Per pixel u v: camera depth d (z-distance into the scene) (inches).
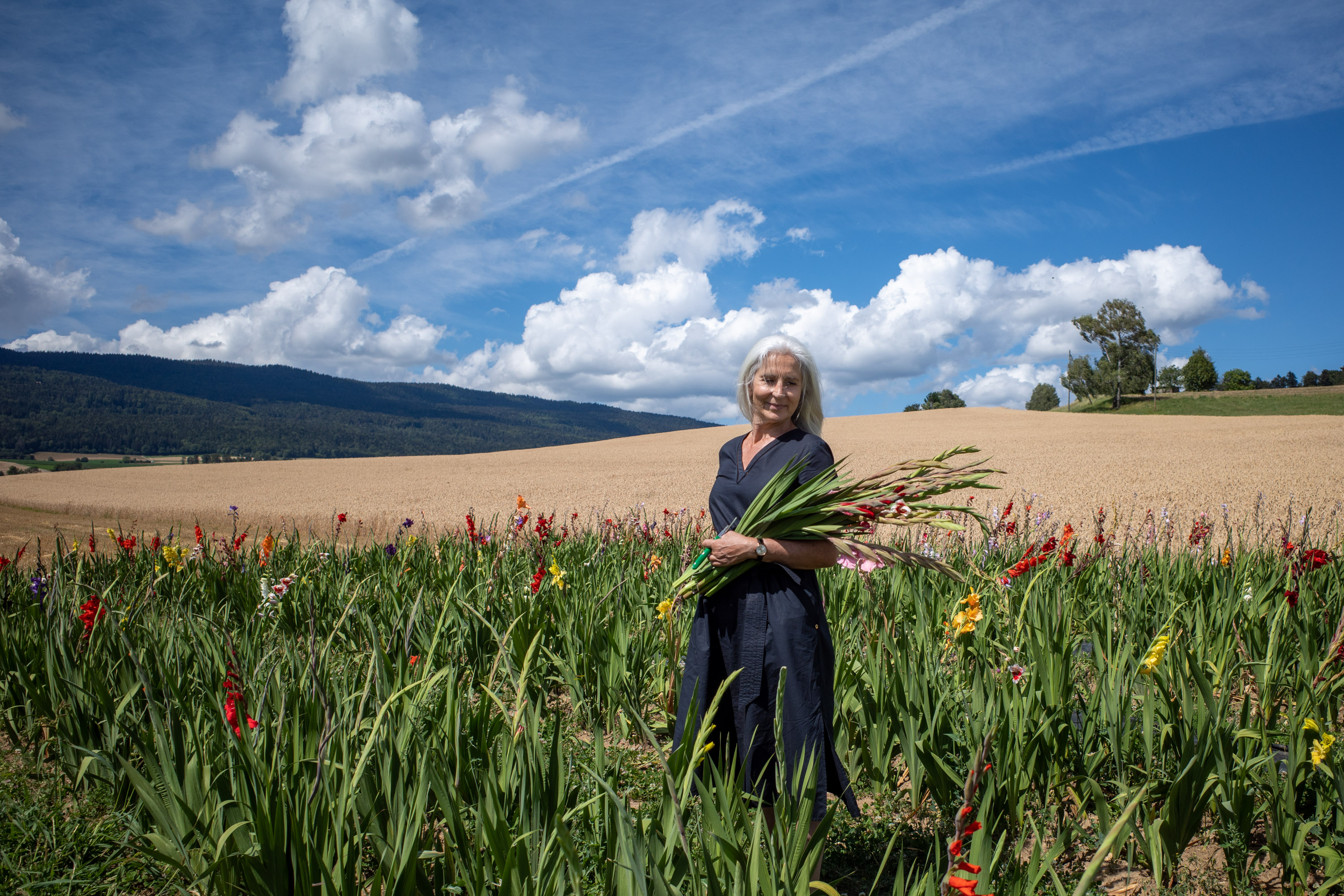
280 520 869.2
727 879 84.5
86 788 143.9
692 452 1897.1
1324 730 126.6
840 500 112.0
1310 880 112.9
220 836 97.1
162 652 167.2
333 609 232.1
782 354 120.6
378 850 97.6
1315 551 194.2
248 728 115.4
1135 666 151.9
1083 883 65.6
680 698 116.7
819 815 104.3
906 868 120.0
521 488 1218.0
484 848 100.3
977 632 176.7
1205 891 114.7
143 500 1170.6
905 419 2640.3
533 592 209.2
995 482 952.3
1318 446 1254.3
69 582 234.2
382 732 111.7
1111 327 3826.3
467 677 182.2
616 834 90.2
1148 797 121.0
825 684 111.8
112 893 111.4
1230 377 5374.0
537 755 104.7
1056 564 250.8
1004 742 123.3
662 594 248.4
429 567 275.7
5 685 171.9
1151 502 745.6
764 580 112.2
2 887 111.9
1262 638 179.6
